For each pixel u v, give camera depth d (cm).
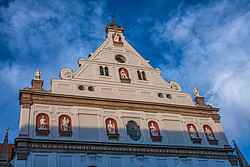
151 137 3166
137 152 2961
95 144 2822
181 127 3428
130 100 3366
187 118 3550
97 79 3422
